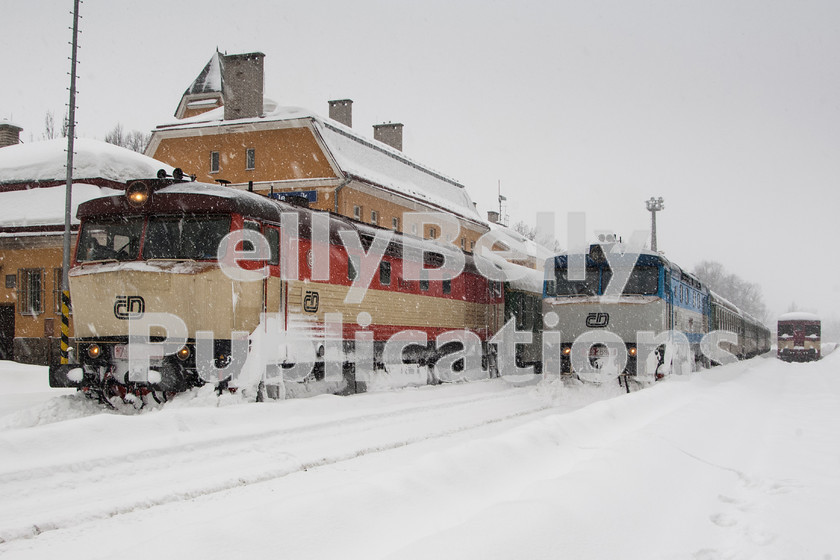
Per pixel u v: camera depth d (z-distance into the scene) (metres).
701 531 5.28
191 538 4.30
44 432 7.88
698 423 10.10
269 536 4.48
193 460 7.96
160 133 30.89
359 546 4.56
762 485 6.87
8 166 22.09
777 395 17.94
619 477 5.99
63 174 21.30
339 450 8.86
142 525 5.67
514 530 4.25
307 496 5.18
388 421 11.61
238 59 30.56
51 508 6.04
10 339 21.39
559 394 16.95
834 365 35.69
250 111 30.34
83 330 11.76
